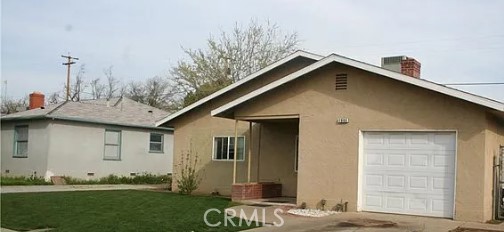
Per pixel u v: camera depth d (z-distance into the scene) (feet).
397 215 44.52
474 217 41.50
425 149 44.47
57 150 82.17
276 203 52.31
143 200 53.62
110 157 90.48
